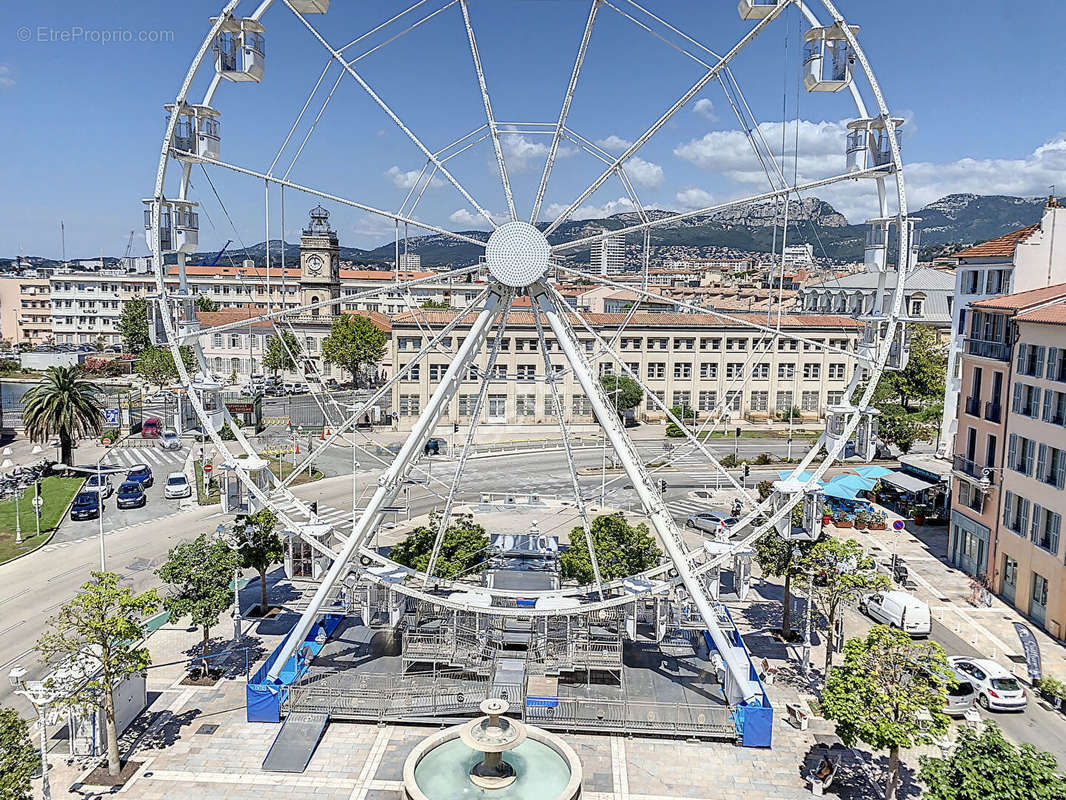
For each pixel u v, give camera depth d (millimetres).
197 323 33656
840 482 54906
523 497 62438
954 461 47344
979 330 45719
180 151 31109
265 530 36500
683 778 26156
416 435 33000
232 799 24750
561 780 25047
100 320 161125
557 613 31703
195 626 35188
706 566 31891
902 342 31172
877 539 51781
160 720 29047
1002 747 21000
